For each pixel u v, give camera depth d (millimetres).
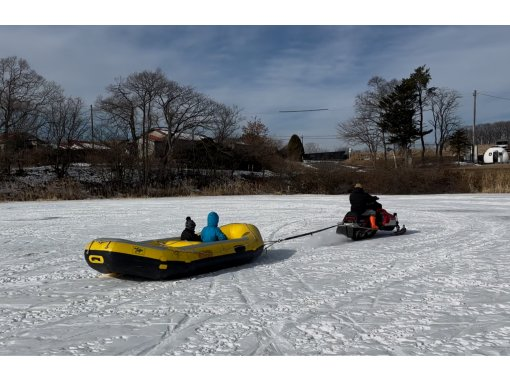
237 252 9562
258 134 61969
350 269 9328
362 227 13102
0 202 33031
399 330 5711
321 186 42969
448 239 13180
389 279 8398
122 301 7207
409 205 26234
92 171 44875
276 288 7898
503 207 24047
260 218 20000
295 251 11547
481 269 9078
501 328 5715
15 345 5422
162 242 9633
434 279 8320
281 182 43594
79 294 7652
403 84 58344
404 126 58094
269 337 5555
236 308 6750
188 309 6730
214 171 46188
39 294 7672
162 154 47906
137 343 5434
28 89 46188
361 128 66250
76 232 15898
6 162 41531
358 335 5570
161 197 38594
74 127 46875
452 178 41156
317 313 6453
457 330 5676
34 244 13188
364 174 43344
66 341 5527
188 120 45844
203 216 21453
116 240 8188
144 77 44094
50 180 41094
